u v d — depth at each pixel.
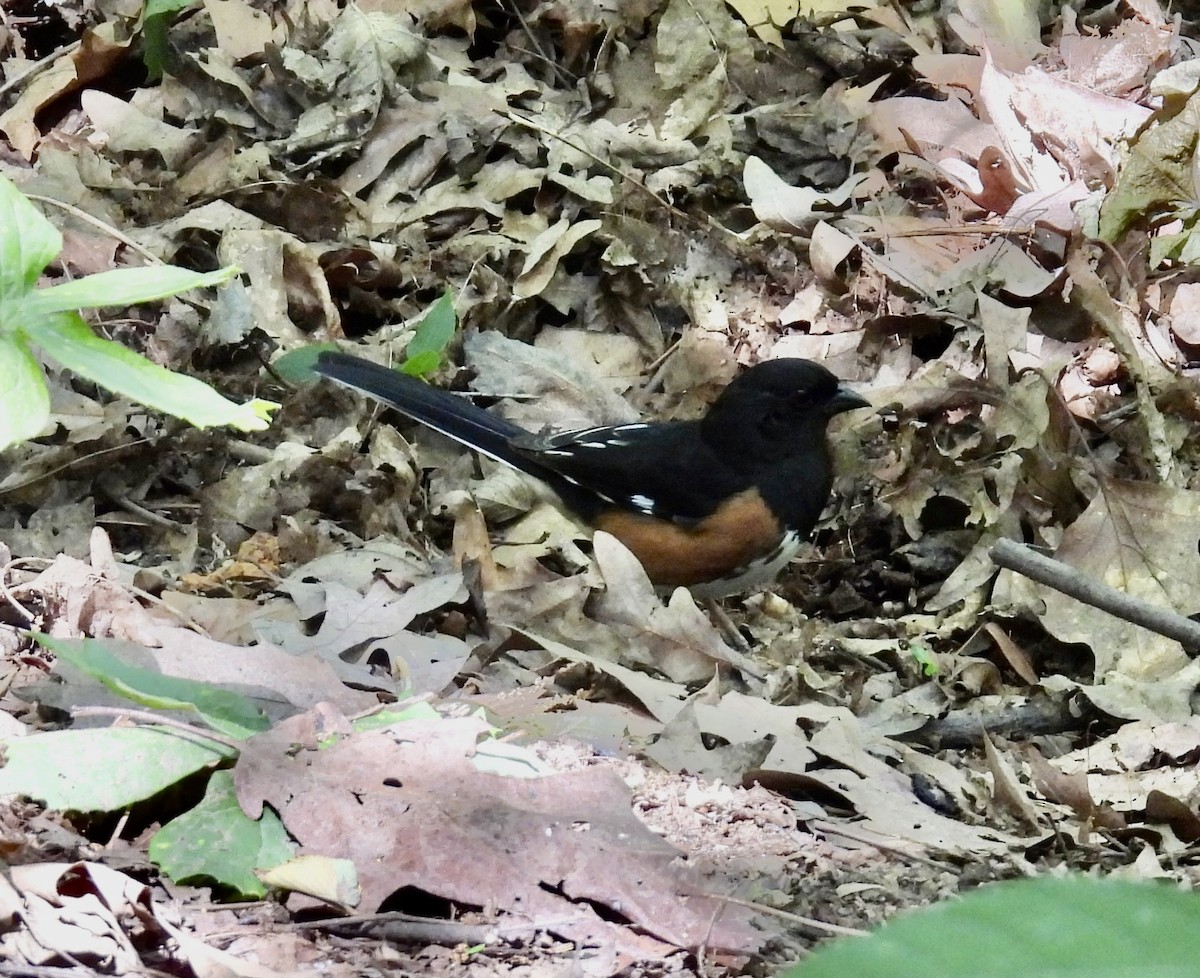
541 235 10.95
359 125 11.34
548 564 9.13
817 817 5.57
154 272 3.99
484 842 4.46
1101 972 1.25
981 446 9.65
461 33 12.62
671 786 5.53
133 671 5.19
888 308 10.71
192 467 8.94
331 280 10.55
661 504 8.55
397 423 9.77
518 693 6.46
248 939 4.02
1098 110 11.72
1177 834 6.11
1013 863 5.37
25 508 8.29
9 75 11.47
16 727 4.95
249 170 10.85
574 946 4.18
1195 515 8.74
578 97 12.28
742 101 12.52
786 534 8.69
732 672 7.40
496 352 10.38
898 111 12.15
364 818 4.49
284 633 6.66
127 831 4.59
